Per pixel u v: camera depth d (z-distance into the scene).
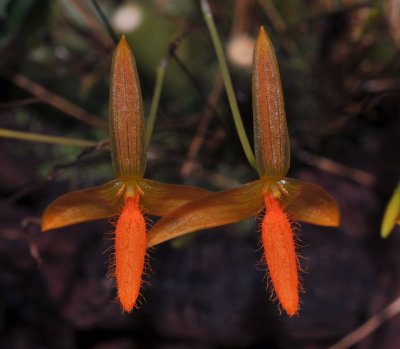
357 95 0.13
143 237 0.09
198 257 0.13
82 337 0.13
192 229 0.09
